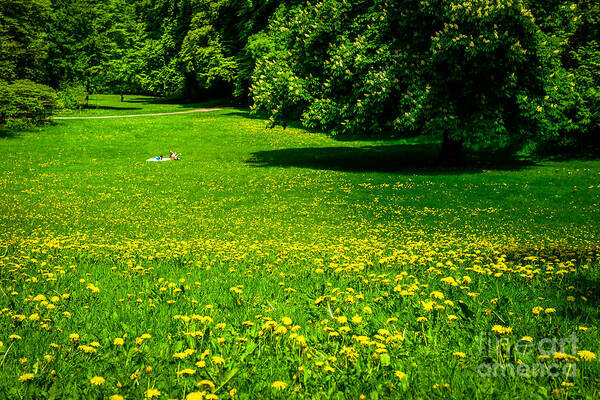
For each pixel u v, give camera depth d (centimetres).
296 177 2511
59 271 702
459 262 840
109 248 1066
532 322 428
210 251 1058
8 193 2134
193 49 6041
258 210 1919
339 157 3198
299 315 473
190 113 5644
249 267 837
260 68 2848
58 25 5384
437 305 442
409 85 2338
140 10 8256
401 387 292
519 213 1767
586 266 717
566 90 2488
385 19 2405
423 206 1902
